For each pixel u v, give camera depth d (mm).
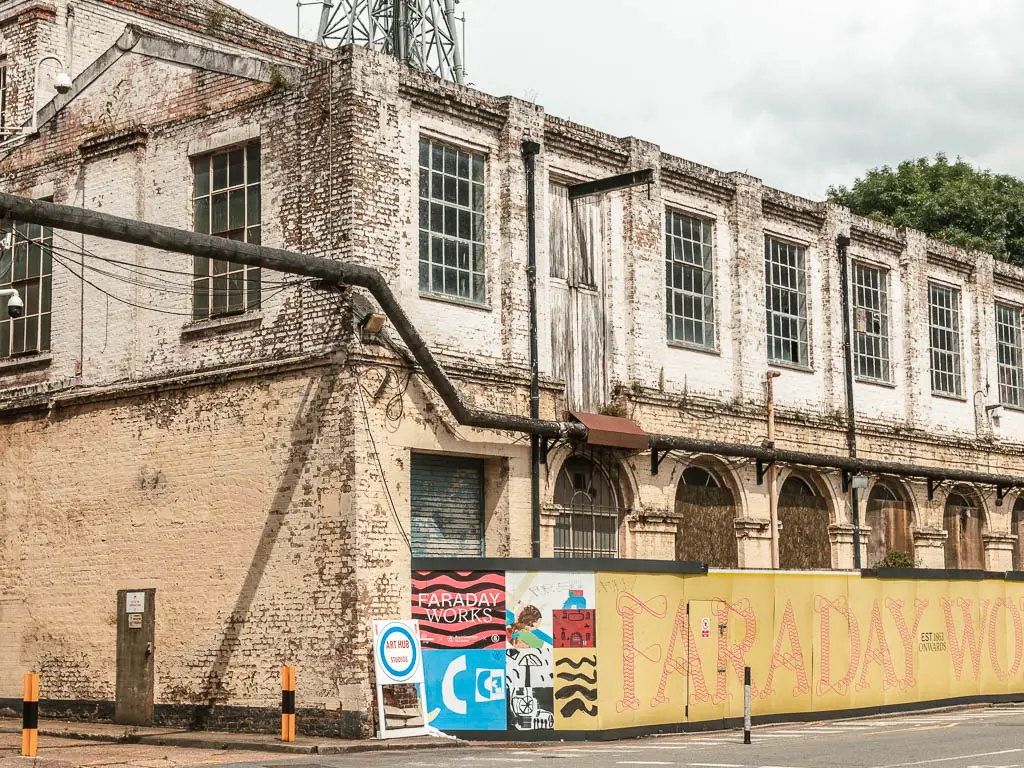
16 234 24750
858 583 25422
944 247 34375
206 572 21609
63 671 23375
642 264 25875
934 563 32375
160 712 21797
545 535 22922
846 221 31047
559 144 24641
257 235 22047
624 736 20734
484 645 20375
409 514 20656
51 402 24234
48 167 25438
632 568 21344
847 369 30391
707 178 27641
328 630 19953
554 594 20641
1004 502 35188
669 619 21844
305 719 20016
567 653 20516
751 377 27953
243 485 21344
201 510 21844
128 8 31266
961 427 34406
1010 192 50406
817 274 30406
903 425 32094
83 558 23406
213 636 21328
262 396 21328
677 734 21500
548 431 22484
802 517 29188
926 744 17859
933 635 26984
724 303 27922
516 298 23188
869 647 25422
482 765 15656
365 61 21172
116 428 23297
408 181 21656
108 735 20531
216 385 21953
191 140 23188
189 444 22188
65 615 23500
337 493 20141
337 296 20562
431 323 21734
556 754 17516
